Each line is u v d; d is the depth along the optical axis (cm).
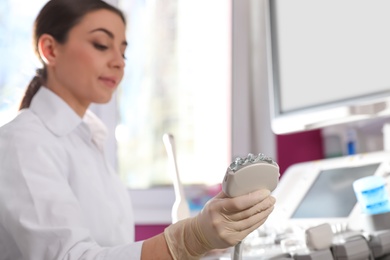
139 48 254
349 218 141
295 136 238
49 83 140
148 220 238
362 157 163
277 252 114
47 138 125
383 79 166
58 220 108
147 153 251
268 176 91
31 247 106
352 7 177
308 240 109
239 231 93
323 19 187
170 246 98
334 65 182
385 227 124
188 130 252
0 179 113
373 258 117
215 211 92
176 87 254
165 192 243
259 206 92
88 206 129
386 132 186
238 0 252
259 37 255
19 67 231
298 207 161
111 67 137
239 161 90
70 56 134
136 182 250
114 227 134
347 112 174
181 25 255
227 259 116
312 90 190
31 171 113
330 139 228
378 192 129
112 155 243
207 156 251
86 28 133
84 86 135
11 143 118
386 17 166
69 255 103
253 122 254
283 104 201
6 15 233
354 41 176
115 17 138
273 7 208
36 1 235
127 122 251
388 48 165
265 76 251
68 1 135
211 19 255
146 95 253
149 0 256
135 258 99
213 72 254
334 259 111
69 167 129
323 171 171
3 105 229
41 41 137
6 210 110
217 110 252
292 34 199
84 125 143
